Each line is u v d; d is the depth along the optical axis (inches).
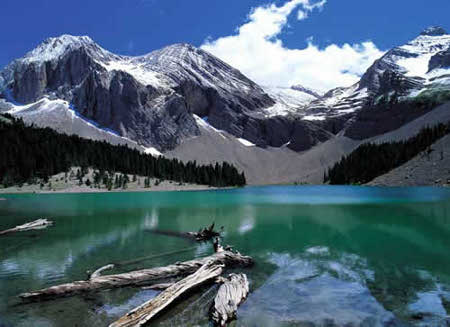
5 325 470.9
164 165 6820.9
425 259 804.6
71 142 6392.7
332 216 1658.5
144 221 1546.5
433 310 512.4
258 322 484.7
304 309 528.7
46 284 645.3
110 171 5812.0
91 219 1626.5
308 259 826.2
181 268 727.1
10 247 979.3
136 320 471.5
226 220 1567.4
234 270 753.0
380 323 475.8
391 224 1354.6
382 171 6323.8
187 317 508.4
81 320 489.4
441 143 5620.1
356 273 704.4
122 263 804.0
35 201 2908.5
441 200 2485.2
